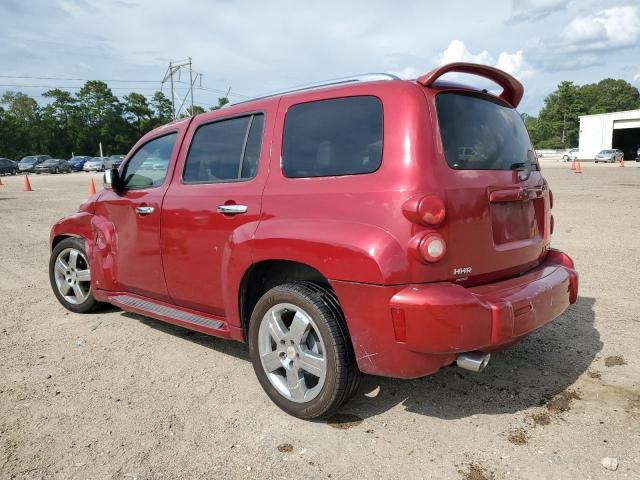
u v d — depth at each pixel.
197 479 2.68
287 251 3.10
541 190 3.61
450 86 3.11
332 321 2.98
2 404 3.49
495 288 3.01
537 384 3.61
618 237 8.78
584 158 66.50
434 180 2.77
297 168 3.29
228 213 3.57
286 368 3.23
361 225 2.85
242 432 3.11
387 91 2.98
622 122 62.41
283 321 3.41
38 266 7.64
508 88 3.62
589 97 143.88
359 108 3.08
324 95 3.28
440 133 2.91
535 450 2.85
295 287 3.15
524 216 3.42
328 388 3.00
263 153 3.52
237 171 3.71
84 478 2.71
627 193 16.83
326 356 3.00
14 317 5.29
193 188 3.99
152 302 4.51
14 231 11.09
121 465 2.81
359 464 2.77
